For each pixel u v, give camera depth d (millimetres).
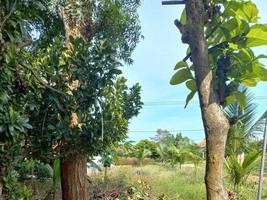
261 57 2371
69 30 5426
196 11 2285
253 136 9102
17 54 2982
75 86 3975
